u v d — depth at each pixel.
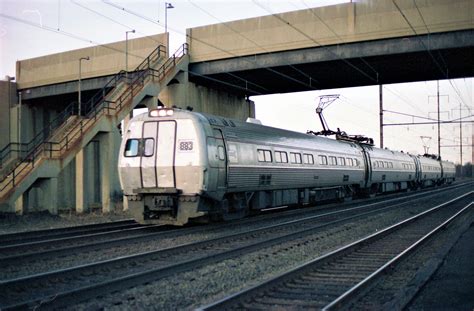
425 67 31.39
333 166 28.52
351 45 27.58
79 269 9.17
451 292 7.91
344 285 8.51
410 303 7.27
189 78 32.97
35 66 37.22
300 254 12.04
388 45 26.89
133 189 17.03
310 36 28.08
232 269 10.03
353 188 34.16
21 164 24.58
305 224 18.58
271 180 21.08
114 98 27.39
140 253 11.38
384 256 11.45
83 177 26.11
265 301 7.38
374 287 8.41
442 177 68.50
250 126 20.23
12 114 37.78
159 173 16.66
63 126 27.56
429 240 13.96
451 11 25.25
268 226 16.91
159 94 31.48
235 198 18.73
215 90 36.03
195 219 17.80
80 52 34.62
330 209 25.86
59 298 7.04
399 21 26.22
